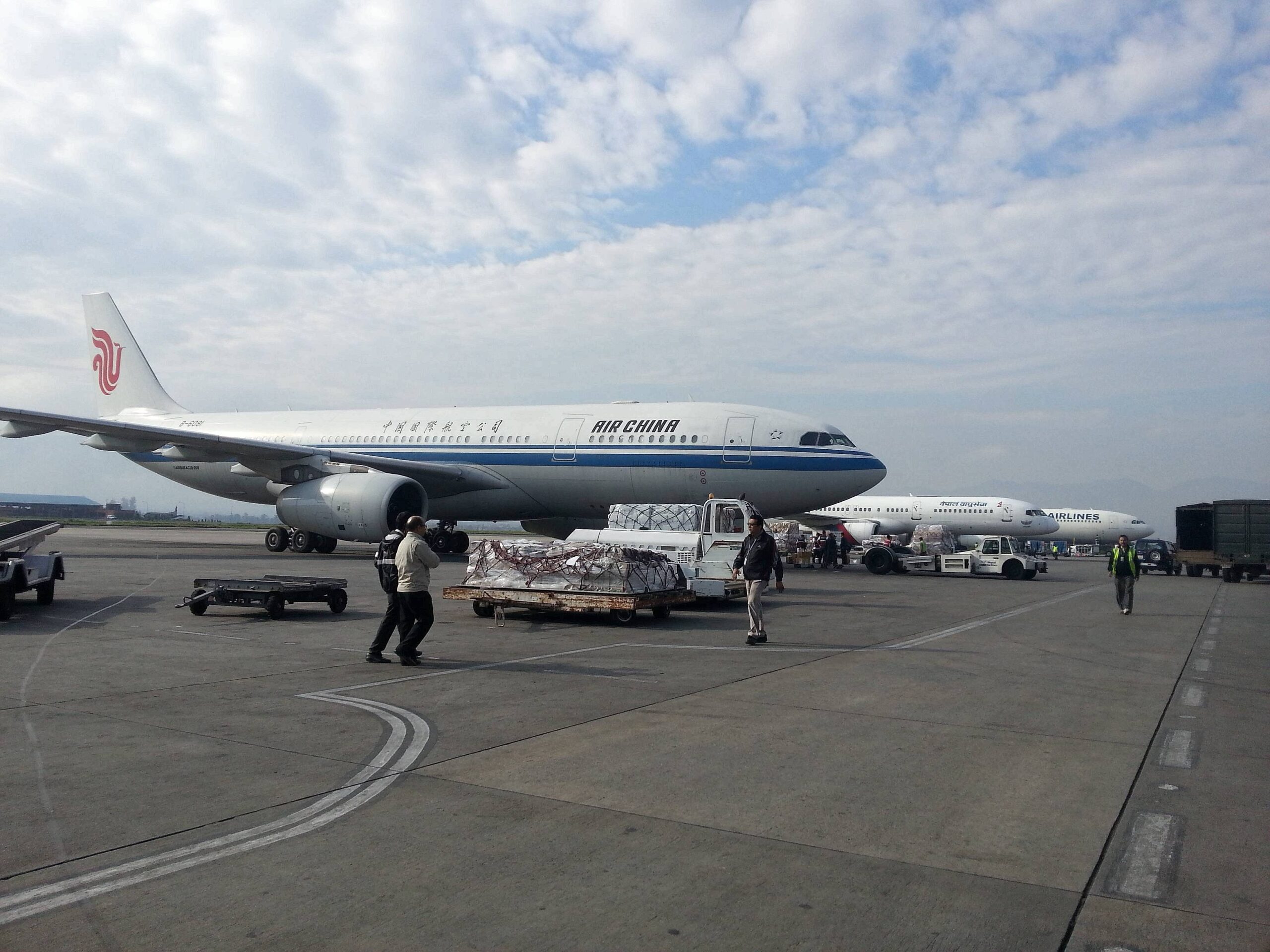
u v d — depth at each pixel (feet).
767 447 89.10
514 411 103.45
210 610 49.11
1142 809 18.25
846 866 14.94
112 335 128.67
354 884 13.89
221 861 14.66
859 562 136.98
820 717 26.21
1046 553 249.96
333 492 83.82
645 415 95.35
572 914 13.00
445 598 49.34
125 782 18.70
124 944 11.87
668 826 16.70
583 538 64.18
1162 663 38.96
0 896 13.21
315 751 21.38
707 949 12.01
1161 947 12.26
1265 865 15.33
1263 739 24.64
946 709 27.78
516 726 24.22
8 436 80.59
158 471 123.54
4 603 42.63
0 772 19.30
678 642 41.68
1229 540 121.29
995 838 16.39
